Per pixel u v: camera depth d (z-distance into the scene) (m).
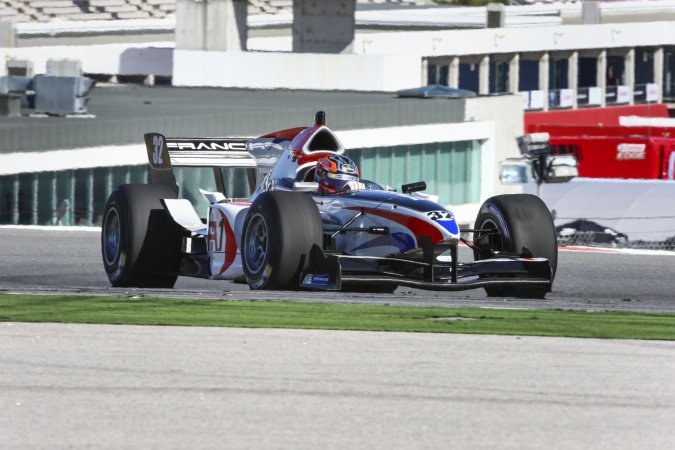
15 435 18.98
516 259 35.50
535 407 21.22
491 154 171.62
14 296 34.22
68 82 139.00
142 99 171.38
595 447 18.81
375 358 25.12
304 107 159.50
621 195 99.81
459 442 18.98
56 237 60.34
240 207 38.84
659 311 34.00
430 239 34.31
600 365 24.77
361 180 38.84
